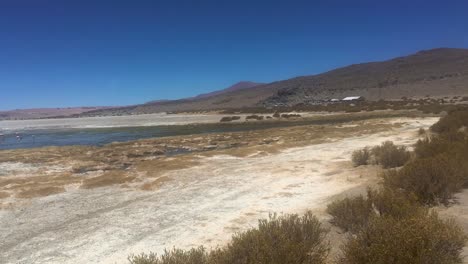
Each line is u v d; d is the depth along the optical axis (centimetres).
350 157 1873
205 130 4994
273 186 1340
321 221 848
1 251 844
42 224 1026
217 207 1103
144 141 3569
